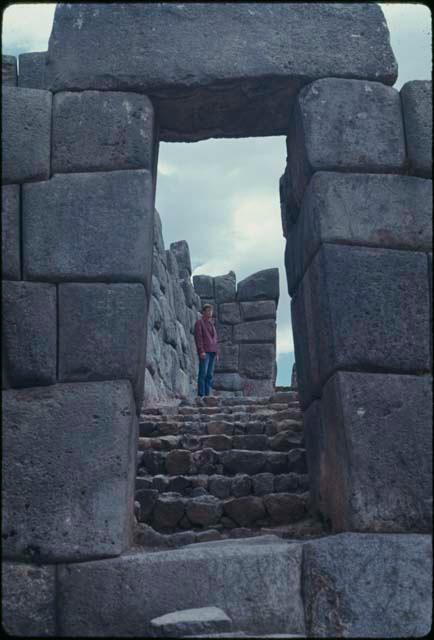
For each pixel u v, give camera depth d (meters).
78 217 5.56
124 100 5.82
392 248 5.62
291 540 5.39
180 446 7.28
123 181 5.65
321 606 4.83
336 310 5.44
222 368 16.41
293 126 6.11
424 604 4.82
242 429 7.63
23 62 6.66
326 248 5.55
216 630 4.45
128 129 5.76
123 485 5.15
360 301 5.47
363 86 5.92
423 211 5.71
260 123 6.34
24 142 5.68
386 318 5.46
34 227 5.53
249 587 4.89
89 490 5.11
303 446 7.13
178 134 6.44
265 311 16.62
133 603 4.85
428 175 5.80
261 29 5.99
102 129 5.75
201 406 9.75
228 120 6.29
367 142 5.80
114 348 5.38
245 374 16.39
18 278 5.46
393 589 4.85
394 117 5.88
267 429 7.57
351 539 4.96
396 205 5.70
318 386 5.83
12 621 4.84
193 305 15.84
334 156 5.74
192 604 4.84
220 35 5.96
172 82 5.86
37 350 5.34
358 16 6.09
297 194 6.18
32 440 5.18
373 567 4.89
